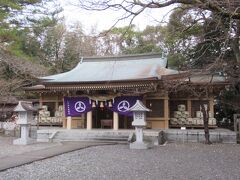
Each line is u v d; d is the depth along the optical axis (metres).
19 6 25.70
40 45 38.66
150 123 21.70
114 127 21.50
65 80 22.00
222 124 27.95
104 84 20.77
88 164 11.11
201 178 8.70
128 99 21.36
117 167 10.51
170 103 22.59
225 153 14.02
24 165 10.72
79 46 27.75
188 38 11.15
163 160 12.08
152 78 19.55
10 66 24.73
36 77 24.30
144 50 27.16
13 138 21.23
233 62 11.45
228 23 7.82
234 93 23.28
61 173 9.45
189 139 18.91
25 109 17.47
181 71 16.06
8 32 24.12
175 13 9.45
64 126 23.62
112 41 10.16
